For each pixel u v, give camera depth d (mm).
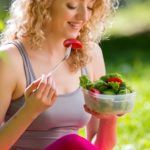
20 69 3756
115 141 4059
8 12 4332
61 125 3865
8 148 3562
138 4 17375
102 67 4312
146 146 5973
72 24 3783
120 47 14648
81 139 3744
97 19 4059
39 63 3852
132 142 6234
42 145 3844
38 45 3834
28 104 3453
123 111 3619
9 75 3693
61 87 3928
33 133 3824
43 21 3828
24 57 3799
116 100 3566
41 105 3447
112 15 4199
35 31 3824
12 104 3816
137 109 7406
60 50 3957
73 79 4004
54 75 3924
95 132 4258
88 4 3801
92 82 3854
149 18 16406
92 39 4211
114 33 15398
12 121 3510
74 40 3682
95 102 3594
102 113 3629
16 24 3947
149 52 14305
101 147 4031
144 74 10977
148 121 6992
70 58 4023
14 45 3820
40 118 3770
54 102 3693
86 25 4062
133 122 6871
